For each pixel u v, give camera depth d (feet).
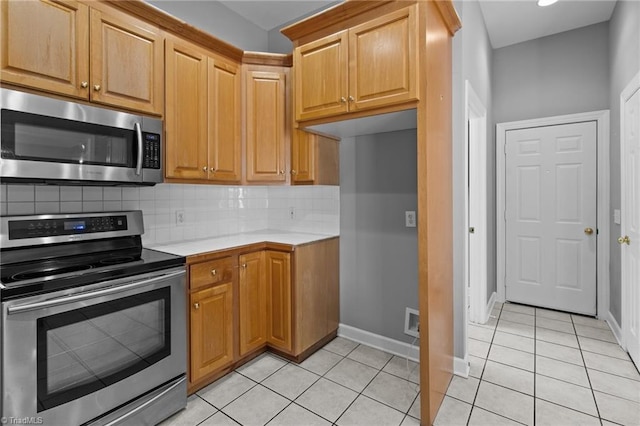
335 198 8.92
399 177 7.86
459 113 6.99
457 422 5.49
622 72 8.38
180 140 6.55
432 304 5.46
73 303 4.41
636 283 7.25
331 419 5.59
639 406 5.85
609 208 9.83
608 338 8.71
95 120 5.23
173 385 5.63
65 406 4.37
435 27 5.77
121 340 4.95
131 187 6.84
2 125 4.33
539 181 11.08
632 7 7.57
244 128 7.89
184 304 5.85
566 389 6.40
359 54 5.90
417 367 7.30
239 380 6.77
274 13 9.37
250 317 7.40
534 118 11.13
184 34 6.61
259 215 9.98
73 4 5.04
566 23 10.14
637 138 7.17
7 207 5.28
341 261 8.87
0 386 3.89
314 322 7.95
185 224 7.93
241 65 7.86
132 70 5.79
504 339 8.69
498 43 11.41
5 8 4.41
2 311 3.86
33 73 4.65
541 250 11.12
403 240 7.86
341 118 6.41
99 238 5.92
